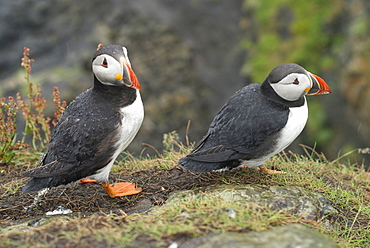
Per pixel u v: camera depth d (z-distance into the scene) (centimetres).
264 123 721
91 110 705
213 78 1964
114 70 675
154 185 800
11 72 1881
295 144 1606
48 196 777
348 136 1502
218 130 748
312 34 1656
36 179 704
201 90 1966
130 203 755
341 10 1606
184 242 520
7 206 751
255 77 1762
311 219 649
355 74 1480
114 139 698
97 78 699
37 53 1898
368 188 849
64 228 559
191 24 2073
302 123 743
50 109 1535
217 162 738
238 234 527
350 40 1520
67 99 1653
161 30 2017
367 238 698
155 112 1864
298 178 809
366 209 752
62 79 1716
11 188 810
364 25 1491
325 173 866
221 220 552
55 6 2016
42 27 1972
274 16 1773
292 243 505
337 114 1546
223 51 1975
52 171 685
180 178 816
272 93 736
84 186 809
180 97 1916
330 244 525
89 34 1914
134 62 1933
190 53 2011
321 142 1566
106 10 2005
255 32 1856
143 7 2059
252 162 766
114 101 704
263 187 729
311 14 1675
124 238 531
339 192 785
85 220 575
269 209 600
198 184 785
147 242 525
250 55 1841
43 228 560
